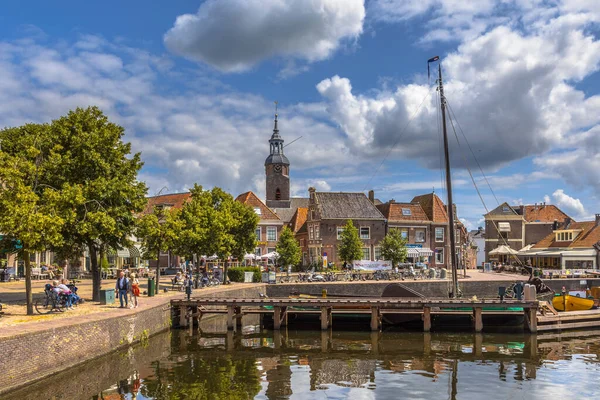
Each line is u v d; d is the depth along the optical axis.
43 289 34.94
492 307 31.72
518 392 18.36
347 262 60.34
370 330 32.09
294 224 76.62
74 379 18.75
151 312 27.55
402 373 21.03
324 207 66.94
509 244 83.31
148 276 52.19
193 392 17.81
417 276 54.31
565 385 19.28
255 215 50.44
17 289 34.94
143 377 19.50
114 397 16.91
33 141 29.30
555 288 54.09
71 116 29.92
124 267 56.09
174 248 40.25
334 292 47.28
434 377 20.39
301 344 27.38
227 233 48.34
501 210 84.12
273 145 98.69
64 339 19.17
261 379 19.80
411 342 28.17
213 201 49.41
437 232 70.75
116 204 30.25
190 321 32.03
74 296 26.03
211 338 28.95
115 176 30.69
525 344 27.55
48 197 24.33
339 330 32.16
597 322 32.69
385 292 37.53
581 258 64.44
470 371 21.39
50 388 17.47
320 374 20.77
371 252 66.94
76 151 29.52
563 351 25.64
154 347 25.38
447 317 33.19
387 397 17.73
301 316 34.59
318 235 66.19
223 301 31.88
